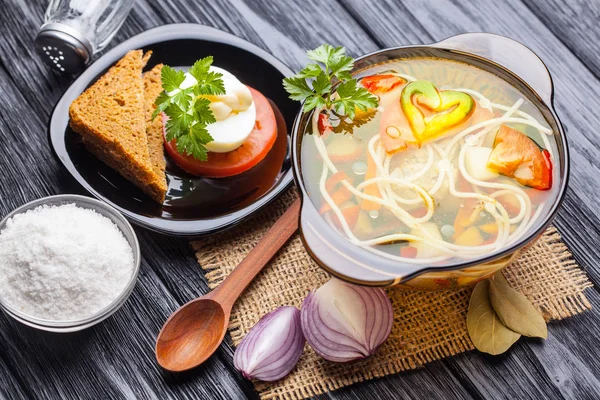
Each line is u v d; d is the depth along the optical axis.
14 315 0.99
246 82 1.11
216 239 1.05
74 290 0.99
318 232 0.92
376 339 1.00
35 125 1.10
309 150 0.97
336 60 0.99
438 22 1.16
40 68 1.12
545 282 1.03
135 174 1.04
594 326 1.03
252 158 1.07
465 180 0.95
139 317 1.03
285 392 1.00
